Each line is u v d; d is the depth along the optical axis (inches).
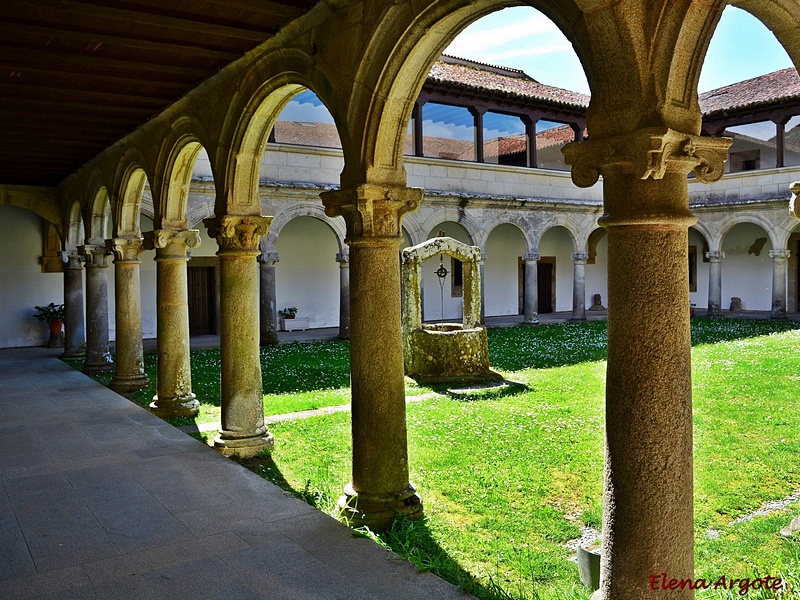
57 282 668.1
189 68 249.4
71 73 248.7
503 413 337.7
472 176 800.3
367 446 190.1
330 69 193.6
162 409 330.6
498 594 143.6
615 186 116.0
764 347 561.6
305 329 821.2
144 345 660.1
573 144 119.0
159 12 196.4
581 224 900.6
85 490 214.4
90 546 170.4
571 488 222.8
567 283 1067.9
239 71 242.1
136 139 353.4
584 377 445.1
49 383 430.9
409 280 450.9
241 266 261.4
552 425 308.8
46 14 197.2
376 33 174.4
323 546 169.0
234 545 170.1
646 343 114.8
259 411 267.6
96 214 470.9
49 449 265.1
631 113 111.7
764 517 195.9
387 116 181.3
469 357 442.9
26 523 186.4
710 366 465.1
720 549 173.0
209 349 633.6
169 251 331.9
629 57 111.3
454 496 214.4
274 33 214.8
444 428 304.8
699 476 231.1
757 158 1017.5
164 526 183.3
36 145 390.0
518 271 1008.9
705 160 114.8
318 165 687.1
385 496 188.4
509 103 821.9
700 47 113.4
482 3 153.5
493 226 818.8
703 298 1047.6
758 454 254.4
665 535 115.2
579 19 119.1
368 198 182.4
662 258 114.7
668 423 115.2
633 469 115.6
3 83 259.9
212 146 266.4
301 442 280.7
